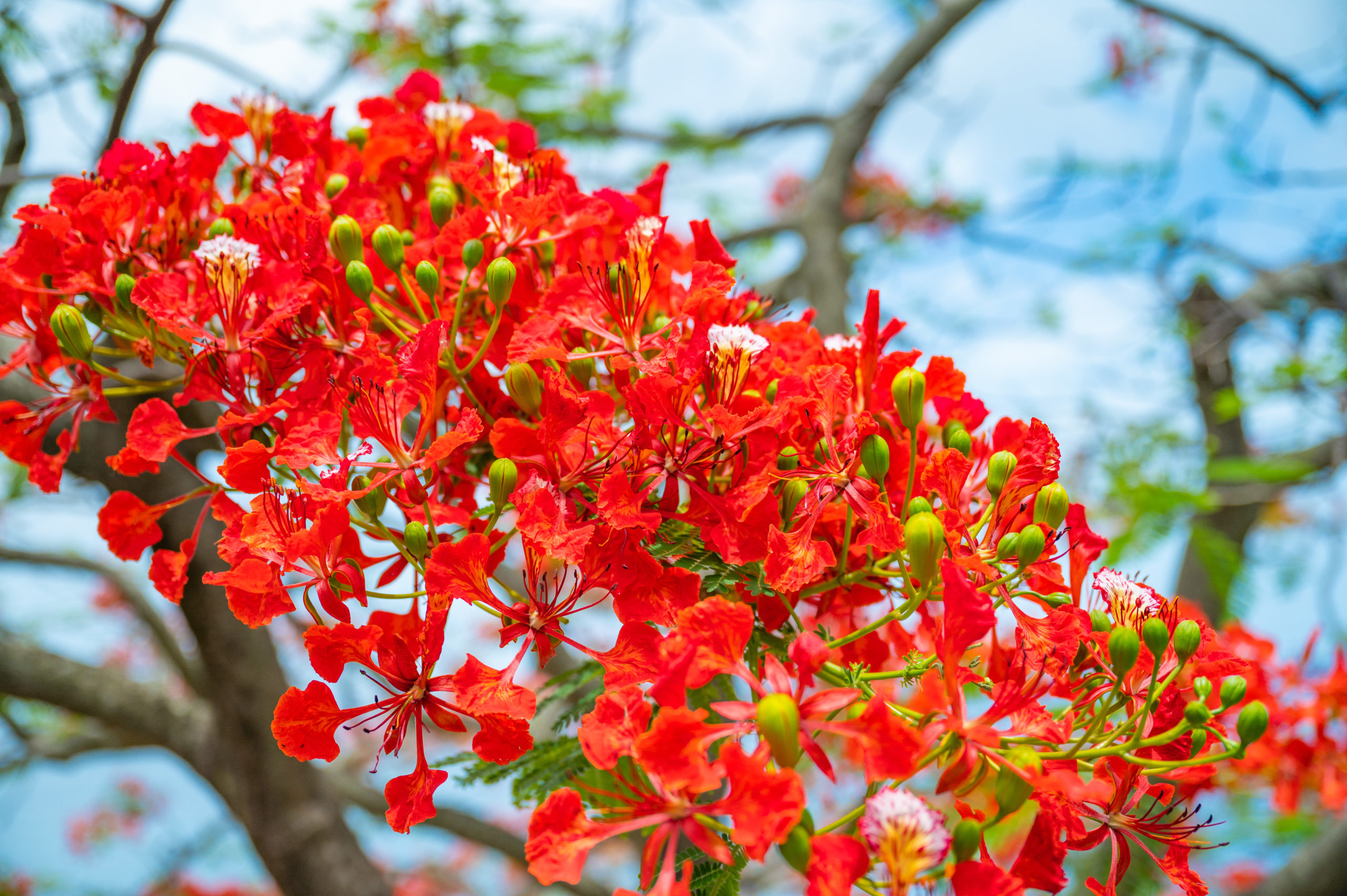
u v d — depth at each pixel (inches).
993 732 36.7
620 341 40.6
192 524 61.7
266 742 68.1
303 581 38.6
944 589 36.9
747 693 43.6
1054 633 38.9
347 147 44.7
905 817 35.9
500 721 37.9
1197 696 39.4
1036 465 40.4
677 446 39.4
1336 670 54.5
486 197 41.6
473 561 37.8
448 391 40.6
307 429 39.3
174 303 40.7
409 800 38.0
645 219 40.7
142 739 77.3
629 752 36.7
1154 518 74.1
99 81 84.7
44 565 99.1
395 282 42.0
